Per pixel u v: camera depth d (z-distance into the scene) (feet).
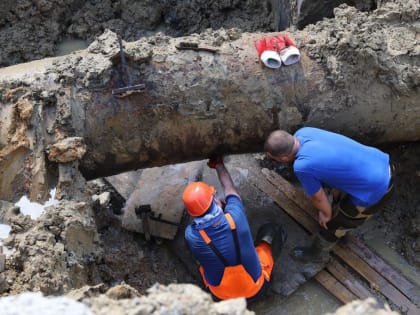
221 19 17.11
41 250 9.76
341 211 11.51
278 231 12.61
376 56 11.20
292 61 11.31
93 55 11.07
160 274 12.62
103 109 10.88
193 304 7.16
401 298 12.20
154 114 11.10
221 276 11.23
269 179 13.91
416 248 12.76
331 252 12.92
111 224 13.00
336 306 12.32
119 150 11.34
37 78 10.91
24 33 16.63
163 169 13.85
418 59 11.39
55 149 10.61
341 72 11.32
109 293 8.21
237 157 14.30
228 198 11.47
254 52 11.43
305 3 13.58
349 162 10.73
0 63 16.31
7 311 6.78
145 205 13.05
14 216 10.41
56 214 10.26
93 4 17.26
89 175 11.67
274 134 10.73
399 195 13.50
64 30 17.16
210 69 11.18
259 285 11.58
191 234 11.02
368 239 13.15
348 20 11.66
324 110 11.62
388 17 11.66
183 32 17.16
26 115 10.61
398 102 11.69
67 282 9.78
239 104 11.34
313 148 10.68
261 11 17.01
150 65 11.02
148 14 17.10
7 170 10.68
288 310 12.31
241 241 10.89
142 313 7.00
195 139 11.64
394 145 13.42
